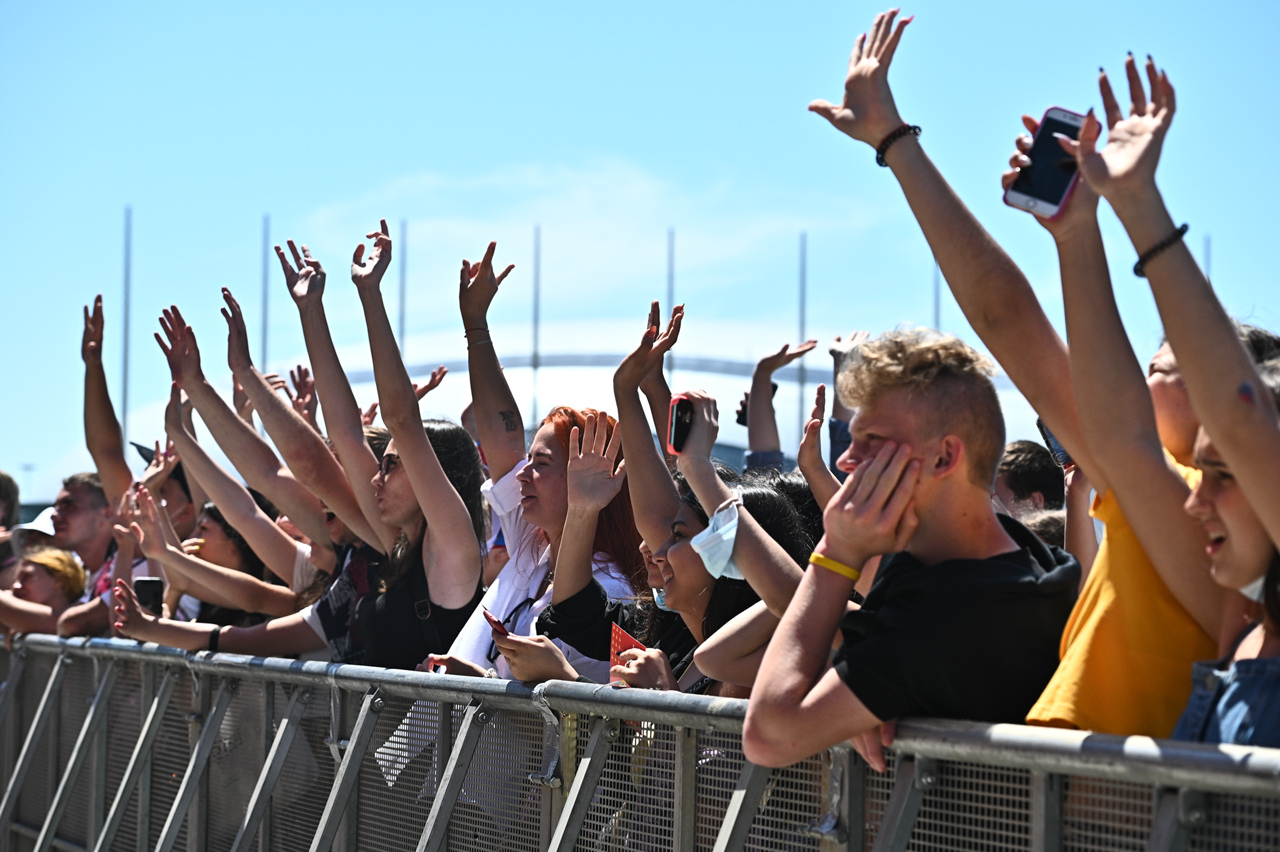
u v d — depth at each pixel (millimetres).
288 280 5617
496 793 3871
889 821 2637
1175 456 2705
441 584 4953
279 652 5637
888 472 2611
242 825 4977
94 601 6941
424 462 4875
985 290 2867
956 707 2582
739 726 3020
